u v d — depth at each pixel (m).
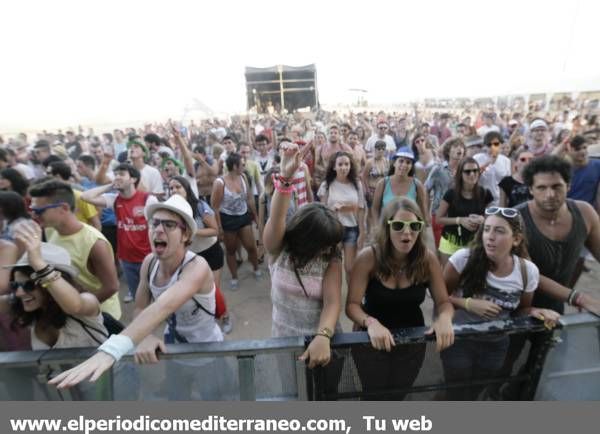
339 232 1.68
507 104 23.14
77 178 5.13
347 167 3.69
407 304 1.89
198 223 3.30
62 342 1.74
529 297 1.93
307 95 18.34
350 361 1.58
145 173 4.59
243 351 1.51
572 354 1.71
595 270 4.47
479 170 3.17
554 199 1.97
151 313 1.46
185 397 1.60
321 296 1.74
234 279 4.48
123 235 3.41
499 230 1.80
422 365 1.63
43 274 1.55
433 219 4.11
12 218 2.47
